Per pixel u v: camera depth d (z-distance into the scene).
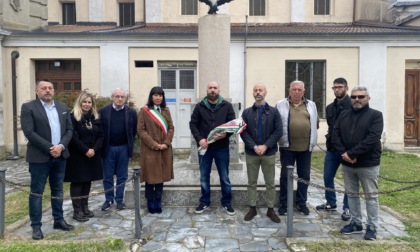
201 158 5.81
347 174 4.94
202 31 6.88
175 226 5.32
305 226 5.31
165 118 5.82
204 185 5.83
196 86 13.10
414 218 5.67
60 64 13.17
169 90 13.12
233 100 12.92
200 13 16.39
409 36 12.63
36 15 14.52
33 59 12.92
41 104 4.89
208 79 6.85
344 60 12.91
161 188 5.86
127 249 4.49
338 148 4.87
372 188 4.76
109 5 18.38
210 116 5.65
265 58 12.88
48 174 5.01
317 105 13.23
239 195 6.12
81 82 13.09
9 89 12.75
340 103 5.52
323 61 13.06
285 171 5.70
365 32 12.67
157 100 5.76
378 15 17.34
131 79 12.92
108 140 5.98
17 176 9.41
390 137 12.95
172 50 12.87
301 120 5.55
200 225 5.36
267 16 16.66
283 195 5.74
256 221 5.51
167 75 13.11
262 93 5.39
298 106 5.64
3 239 4.86
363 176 4.76
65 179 5.52
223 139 5.67
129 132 6.09
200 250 4.54
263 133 5.40
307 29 14.55
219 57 6.82
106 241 4.68
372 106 12.92
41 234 4.93
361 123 4.68
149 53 12.87
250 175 5.51
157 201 5.86
